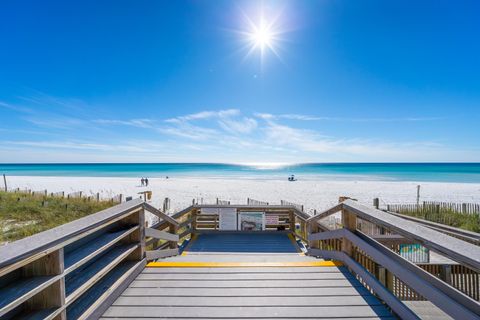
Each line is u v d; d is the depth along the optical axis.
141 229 2.93
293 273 2.78
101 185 29.81
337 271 2.81
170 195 20.42
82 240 2.21
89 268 2.19
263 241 5.81
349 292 2.38
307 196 19.89
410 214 10.27
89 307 1.92
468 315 1.33
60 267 1.61
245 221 6.48
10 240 6.68
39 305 1.59
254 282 2.59
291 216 6.49
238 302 2.22
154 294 2.36
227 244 5.60
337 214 12.48
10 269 1.25
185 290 2.43
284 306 2.16
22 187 26.97
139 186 28.42
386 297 2.05
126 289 2.45
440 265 3.73
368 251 2.35
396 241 4.09
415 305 2.72
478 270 1.22
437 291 1.54
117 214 2.35
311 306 2.15
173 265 3.00
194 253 4.89
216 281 2.61
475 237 3.35
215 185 29.58
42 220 8.72
